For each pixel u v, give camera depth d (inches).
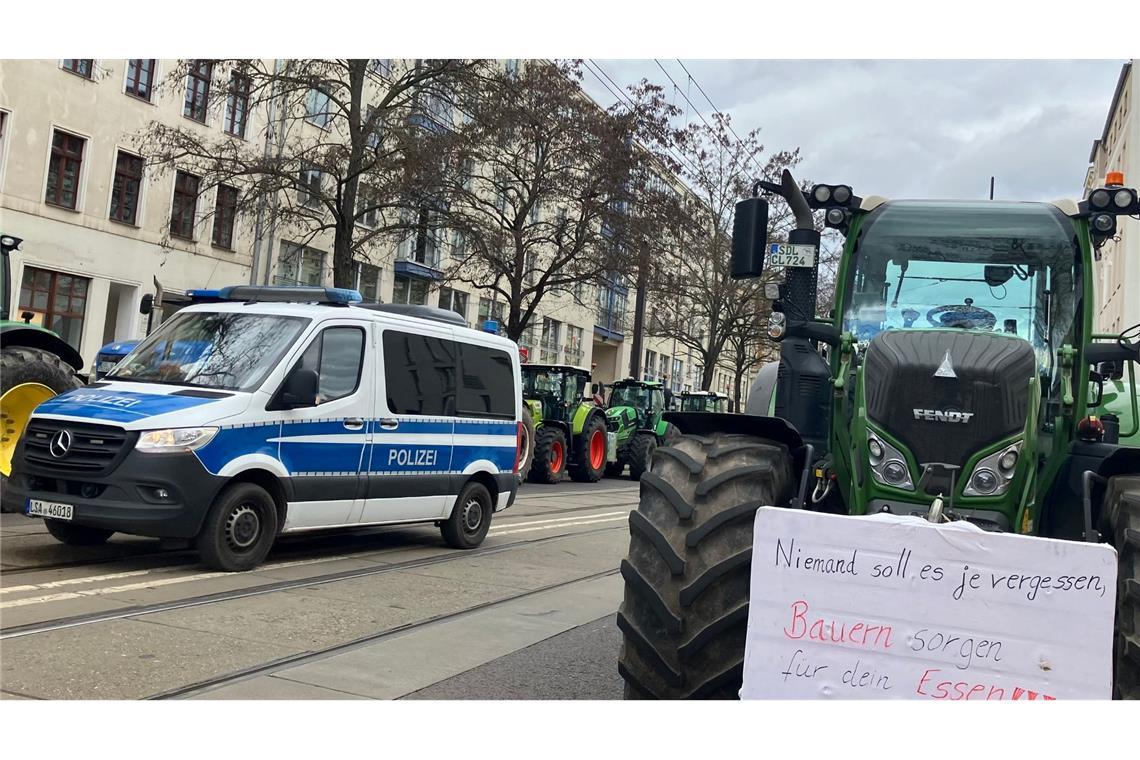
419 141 782.5
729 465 148.7
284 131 1096.2
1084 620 112.1
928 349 149.1
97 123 988.6
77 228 975.6
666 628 139.8
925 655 117.5
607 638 236.5
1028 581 114.5
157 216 1058.1
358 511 321.1
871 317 185.6
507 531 437.4
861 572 120.6
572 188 959.0
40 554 283.3
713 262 1334.9
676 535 143.0
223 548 276.8
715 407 1128.8
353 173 794.8
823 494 168.9
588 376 864.9
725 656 138.7
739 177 1306.6
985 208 187.6
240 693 171.5
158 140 953.5
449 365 366.0
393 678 188.2
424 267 1386.6
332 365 312.7
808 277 192.5
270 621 226.2
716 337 1432.1
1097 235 181.6
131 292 1040.8
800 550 123.2
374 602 257.4
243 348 301.3
